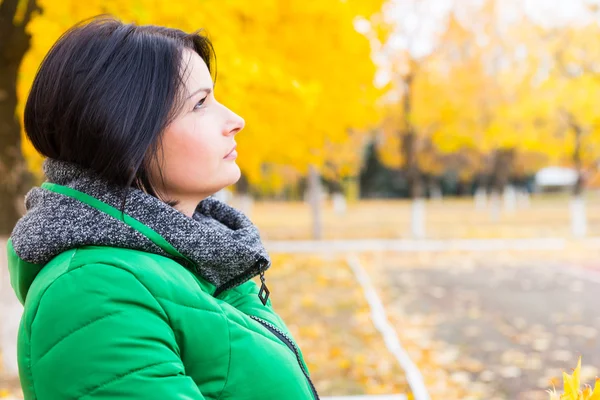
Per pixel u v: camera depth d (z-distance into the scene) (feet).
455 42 79.41
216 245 3.33
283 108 18.16
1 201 17.89
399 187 177.47
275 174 89.45
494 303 30.68
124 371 2.77
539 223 82.69
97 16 3.59
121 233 3.10
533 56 66.18
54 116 3.25
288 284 36.09
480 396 16.65
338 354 20.34
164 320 3.02
